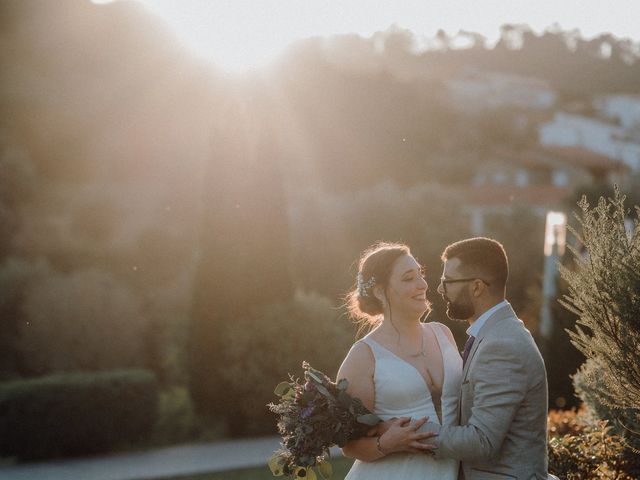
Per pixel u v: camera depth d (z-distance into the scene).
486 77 84.69
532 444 3.67
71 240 27.11
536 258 25.97
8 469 12.24
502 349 3.63
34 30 39.19
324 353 14.80
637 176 27.02
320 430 3.86
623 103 89.25
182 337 18.45
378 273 4.07
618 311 3.94
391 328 4.08
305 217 23.27
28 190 29.38
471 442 3.60
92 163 36.53
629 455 4.75
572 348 10.25
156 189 33.75
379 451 3.82
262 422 14.74
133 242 27.89
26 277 20.05
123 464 12.30
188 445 14.07
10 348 19.08
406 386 3.97
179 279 24.89
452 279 3.83
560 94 92.31
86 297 19.38
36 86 36.97
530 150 52.38
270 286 15.16
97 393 13.39
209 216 15.17
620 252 4.00
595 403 5.17
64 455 13.19
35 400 12.99
